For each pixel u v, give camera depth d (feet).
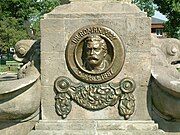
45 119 22.00
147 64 21.59
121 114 21.67
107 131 21.25
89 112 21.81
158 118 21.84
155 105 21.67
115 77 21.75
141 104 21.71
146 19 21.47
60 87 21.86
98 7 22.13
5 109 21.26
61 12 22.16
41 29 21.86
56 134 21.29
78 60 21.77
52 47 21.88
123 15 21.67
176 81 20.65
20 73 22.81
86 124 21.54
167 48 23.76
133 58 21.62
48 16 22.04
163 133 21.25
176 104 20.89
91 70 21.67
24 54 24.00
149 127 21.42
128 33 21.56
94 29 21.56
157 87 21.34
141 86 21.67
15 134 22.13
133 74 21.66
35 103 21.81
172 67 23.17
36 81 21.90
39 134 21.31
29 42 24.14
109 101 21.65
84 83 21.85
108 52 21.68
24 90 21.48
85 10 22.09
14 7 143.23
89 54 21.30
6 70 93.15
